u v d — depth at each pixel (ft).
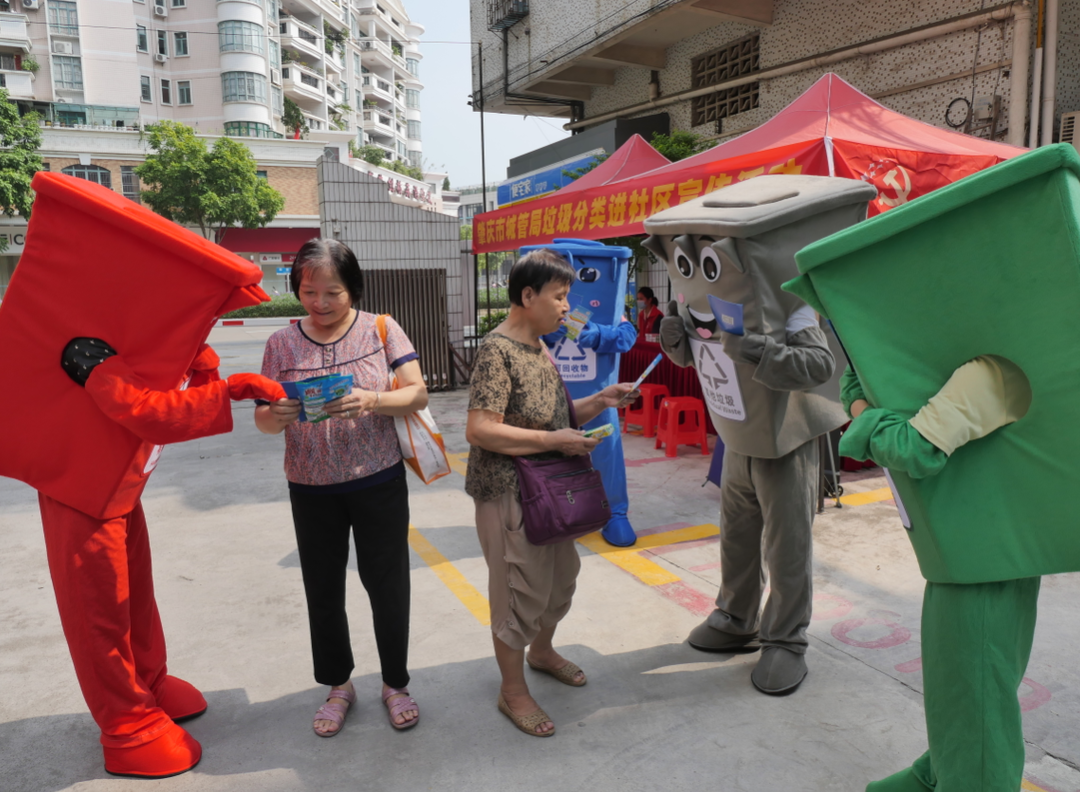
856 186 8.00
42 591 12.42
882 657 9.67
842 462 18.61
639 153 24.36
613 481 14.14
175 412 6.62
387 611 8.27
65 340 6.64
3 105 95.71
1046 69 24.30
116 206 6.39
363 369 7.91
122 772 7.57
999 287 4.97
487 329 40.63
